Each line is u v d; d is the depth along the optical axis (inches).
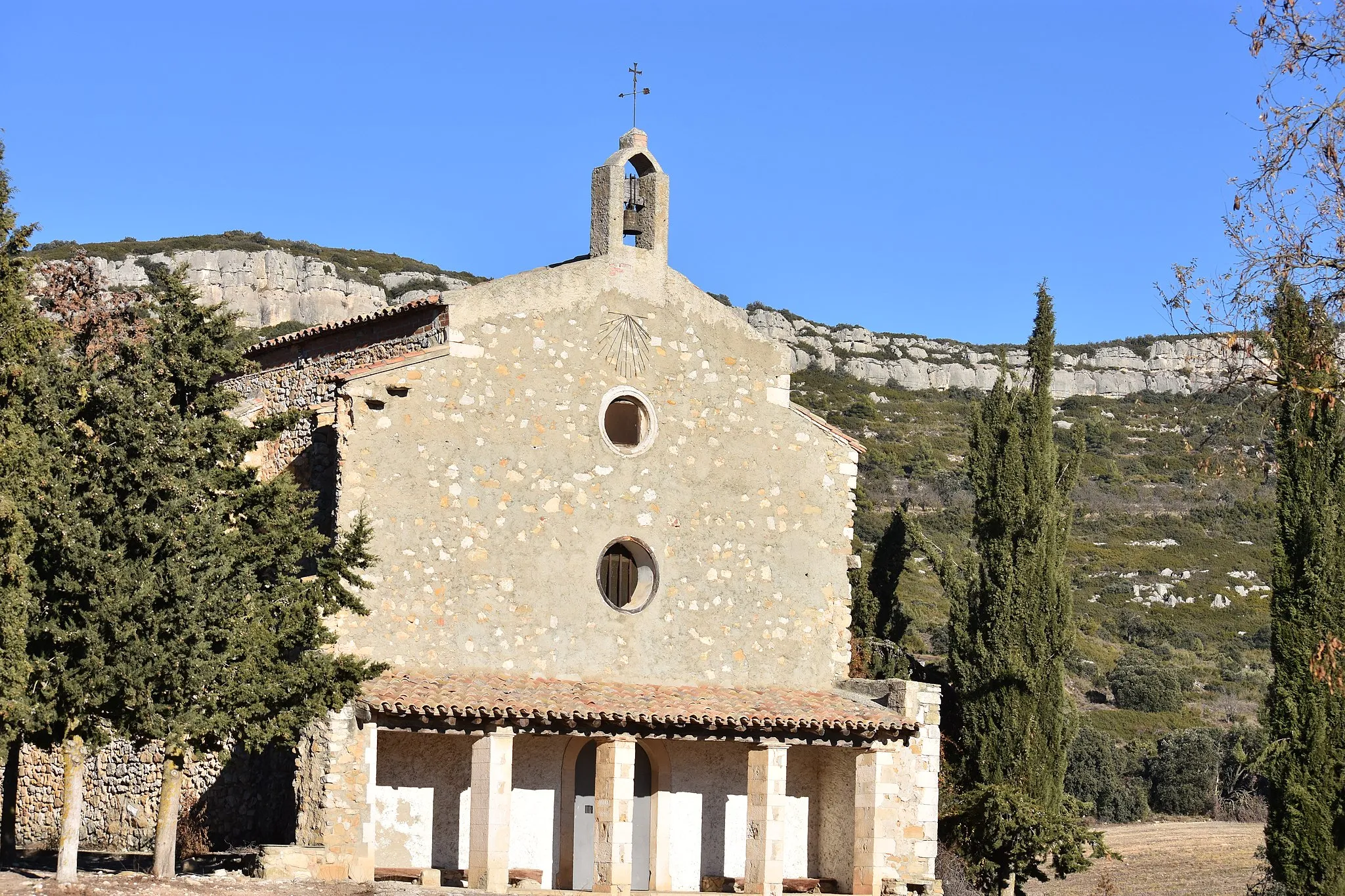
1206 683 3442.4
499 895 1101.7
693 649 1310.3
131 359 1072.2
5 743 975.0
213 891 1005.2
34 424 1023.6
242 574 1042.1
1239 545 4493.1
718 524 1334.9
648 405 1318.9
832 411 5359.3
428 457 1226.0
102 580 985.5
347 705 1116.5
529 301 1277.1
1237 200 868.6
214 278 4527.6
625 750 1184.8
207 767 1243.2
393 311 1296.8
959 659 1509.6
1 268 1043.3
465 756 1225.4
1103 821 2716.5
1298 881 1222.3
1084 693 3348.9
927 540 1615.4
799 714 1238.3
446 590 1221.7
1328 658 1156.5
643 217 1350.9
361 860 1110.4
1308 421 1246.9
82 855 1241.4
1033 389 1539.1
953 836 1465.3
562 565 1266.0
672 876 1291.8
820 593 1370.6
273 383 1432.1
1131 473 5137.8
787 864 1336.1
